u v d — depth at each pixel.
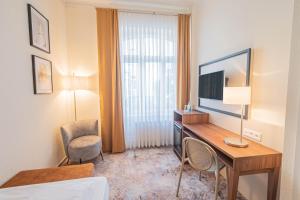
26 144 1.81
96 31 3.17
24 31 1.81
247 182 1.91
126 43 3.26
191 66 3.43
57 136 2.65
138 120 3.43
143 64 3.35
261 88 1.71
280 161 1.50
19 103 1.70
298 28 1.35
